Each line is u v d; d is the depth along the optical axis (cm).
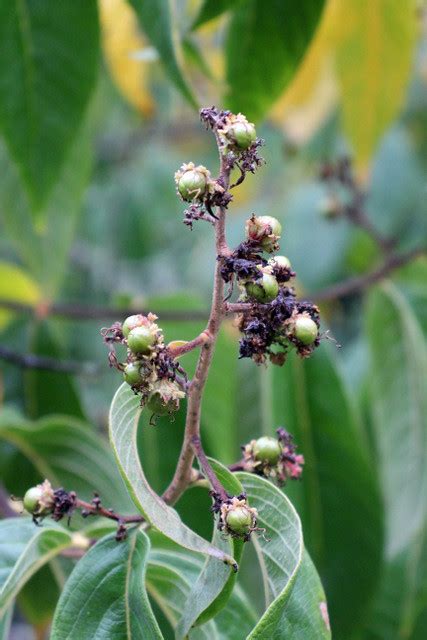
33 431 61
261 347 46
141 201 141
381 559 62
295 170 127
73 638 46
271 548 46
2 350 68
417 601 69
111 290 138
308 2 60
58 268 75
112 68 86
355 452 63
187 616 46
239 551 46
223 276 45
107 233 141
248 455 48
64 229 75
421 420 68
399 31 74
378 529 62
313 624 46
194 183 45
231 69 61
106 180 143
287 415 63
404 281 81
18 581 48
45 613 62
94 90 61
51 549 49
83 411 71
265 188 131
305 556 46
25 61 60
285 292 46
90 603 46
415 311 73
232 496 45
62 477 62
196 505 59
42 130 61
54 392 71
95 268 138
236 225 118
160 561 50
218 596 45
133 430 45
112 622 46
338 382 63
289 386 63
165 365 45
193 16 60
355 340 119
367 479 63
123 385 45
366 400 78
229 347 66
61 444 61
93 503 48
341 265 111
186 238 145
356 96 79
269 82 61
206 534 59
